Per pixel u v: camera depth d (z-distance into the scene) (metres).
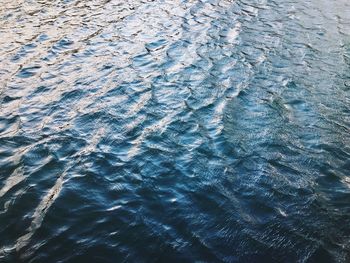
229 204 8.19
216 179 8.88
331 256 7.07
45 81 12.95
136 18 18.44
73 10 19.45
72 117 11.07
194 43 15.91
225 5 20.16
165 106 11.63
